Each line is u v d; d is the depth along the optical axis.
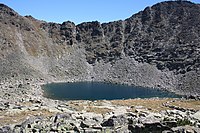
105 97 176.12
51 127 43.72
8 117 65.69
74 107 88.12
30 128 43.72
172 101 112.31
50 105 91.12
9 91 144.38
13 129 43.38
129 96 184.88
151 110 82.94
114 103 106.62
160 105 99.19
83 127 43.06
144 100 120.31
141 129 38.88
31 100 103.12
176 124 38.41
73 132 41.78
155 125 38.62
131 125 40.12
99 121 46.00
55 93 186.62
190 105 98.38
